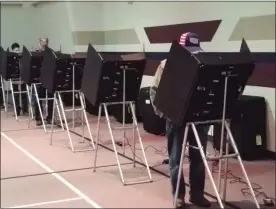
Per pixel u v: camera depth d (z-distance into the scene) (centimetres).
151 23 694
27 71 631
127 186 397
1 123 689
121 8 784
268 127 492
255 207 344
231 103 313
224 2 531
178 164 339
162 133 611
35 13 1020
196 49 327
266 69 484
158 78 338
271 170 445
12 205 349
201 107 299
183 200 343
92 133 623
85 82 430
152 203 354
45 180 415
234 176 423
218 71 288
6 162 475
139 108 660
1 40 1040
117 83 408
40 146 549
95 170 446
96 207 346
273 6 465
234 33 518
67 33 924
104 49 858
